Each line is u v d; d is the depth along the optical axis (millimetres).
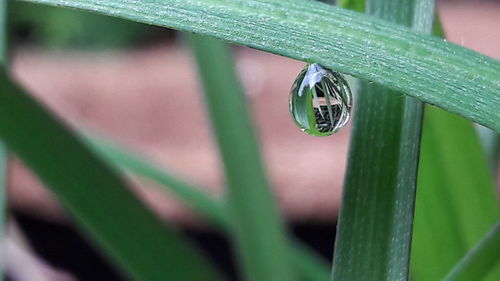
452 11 438
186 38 140
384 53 75
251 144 130
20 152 102
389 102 86
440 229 112
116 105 387
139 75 396
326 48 75
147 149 363
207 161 339
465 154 110
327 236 334
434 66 75
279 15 76
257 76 378
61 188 103
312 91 86
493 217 111
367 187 85
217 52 130
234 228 136
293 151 330
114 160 158
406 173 85
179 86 383
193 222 322
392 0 87
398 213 84
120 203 106
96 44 519
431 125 110
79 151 103
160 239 107
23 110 101
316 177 321
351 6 100
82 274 366
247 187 129
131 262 107
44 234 356
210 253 349
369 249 84
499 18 417
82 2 76
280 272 127
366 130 86
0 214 128
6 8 126
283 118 354
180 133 367
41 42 521
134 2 76
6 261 161
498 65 75
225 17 76
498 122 74
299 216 324
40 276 163
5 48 126
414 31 76
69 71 412
